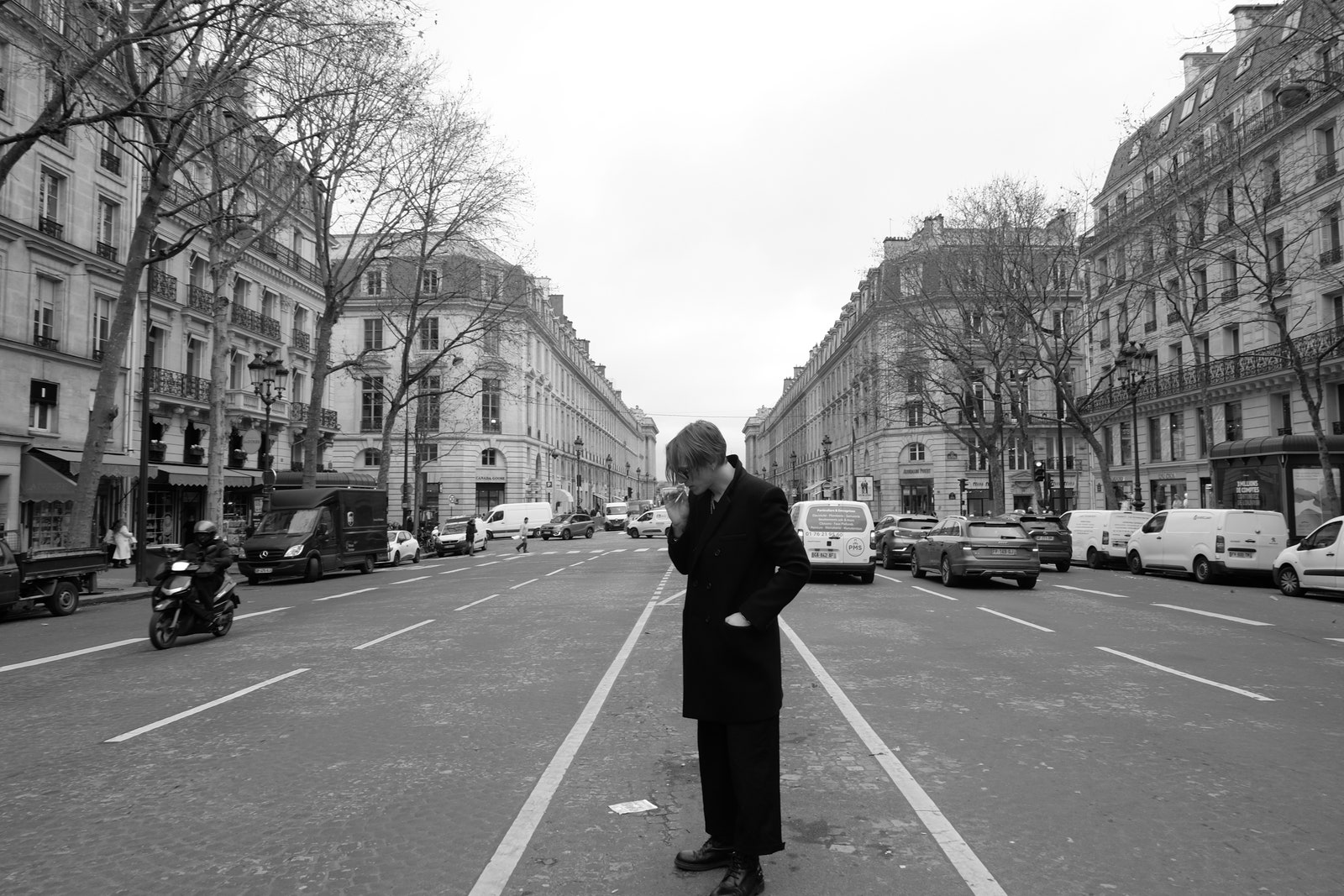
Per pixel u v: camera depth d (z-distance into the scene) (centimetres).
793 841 412
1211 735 605
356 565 2552
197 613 1125
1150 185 3048
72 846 415
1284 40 1759
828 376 8781
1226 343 3509
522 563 2947
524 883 365
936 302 4075
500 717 671
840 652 986
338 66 2053
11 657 1046
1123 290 4209
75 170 2731
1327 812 446
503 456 6125
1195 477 3712
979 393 5516
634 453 16325
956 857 389
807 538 1938
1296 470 2239
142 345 3019
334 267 3416
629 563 2816
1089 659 930
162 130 2138
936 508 5709
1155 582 2066
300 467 4391
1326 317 2933
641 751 572
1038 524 2417
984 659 930
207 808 468
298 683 828
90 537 1905
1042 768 526
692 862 375
